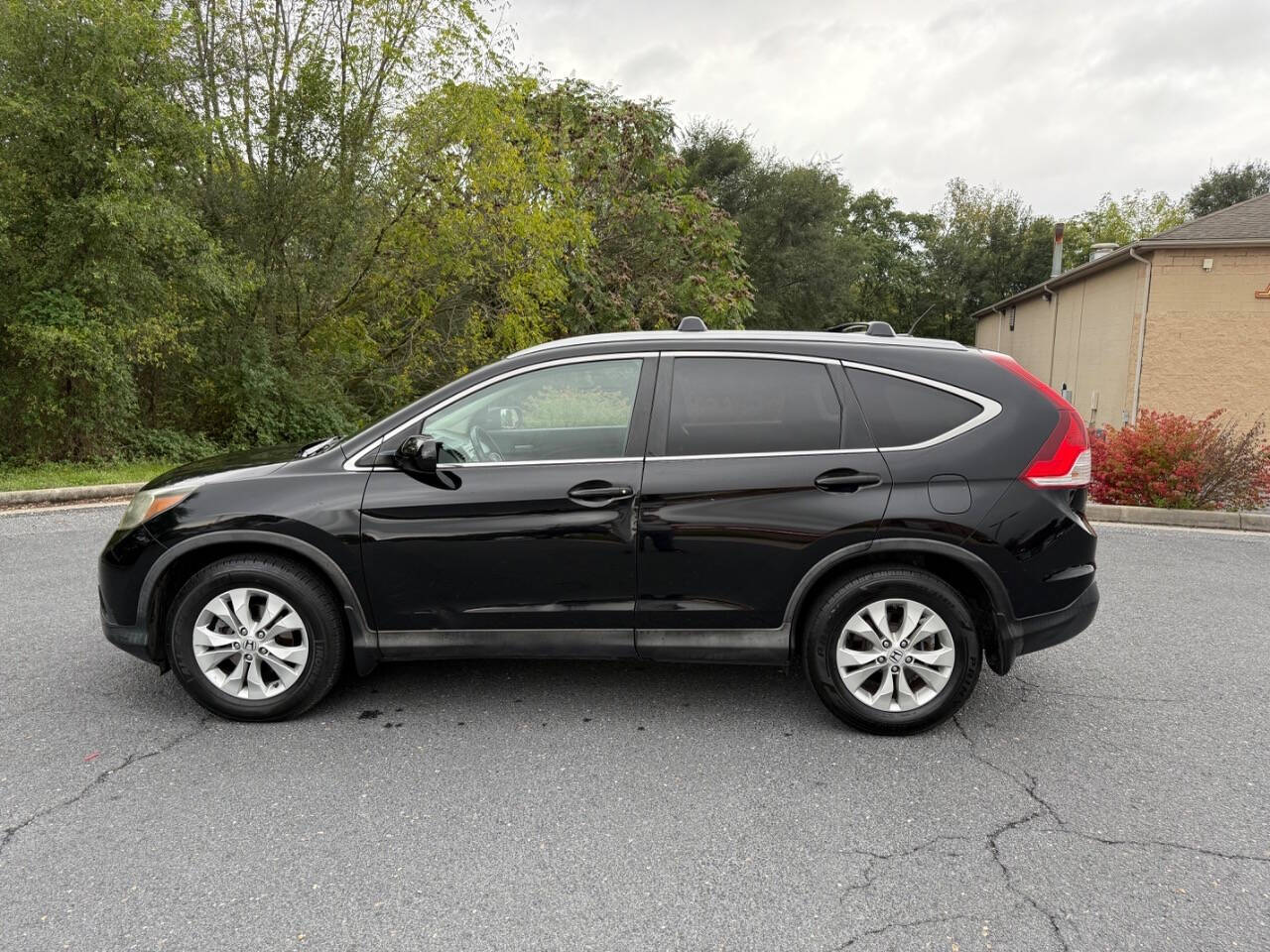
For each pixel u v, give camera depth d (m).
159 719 3.48
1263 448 9.22
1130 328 16.75
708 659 3.40
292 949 2.12
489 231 13.99
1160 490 8.70
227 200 12.16
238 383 12.70
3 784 2.94
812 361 3.41
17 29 9.02
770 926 2.23
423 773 3.06
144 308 10.52
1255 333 15.50
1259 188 38.59
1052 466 3.30
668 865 2.51
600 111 19.50
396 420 3.46
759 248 34.19
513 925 2.23
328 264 13.03
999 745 3.33
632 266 20.42
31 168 9.42
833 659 3.35
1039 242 39.28
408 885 2.40
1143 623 4.94
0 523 7.50
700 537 3.31
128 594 3.39
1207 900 2.34
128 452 11.26
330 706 3.64
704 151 33.53
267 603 3.40
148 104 9.71
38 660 4.10
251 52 12.43
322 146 12.66
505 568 3.35
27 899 2.30
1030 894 2.37
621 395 3.45
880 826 2.73
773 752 3.26
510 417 3.49
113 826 2.68
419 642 3.42
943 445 3.31
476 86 13.46
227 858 2.52
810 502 3.28
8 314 9.52
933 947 2.15
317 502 3.34
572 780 3.02
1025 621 3.32
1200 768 3.15
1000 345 30.34
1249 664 4.25
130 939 2.15
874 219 50.34
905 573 3.30
